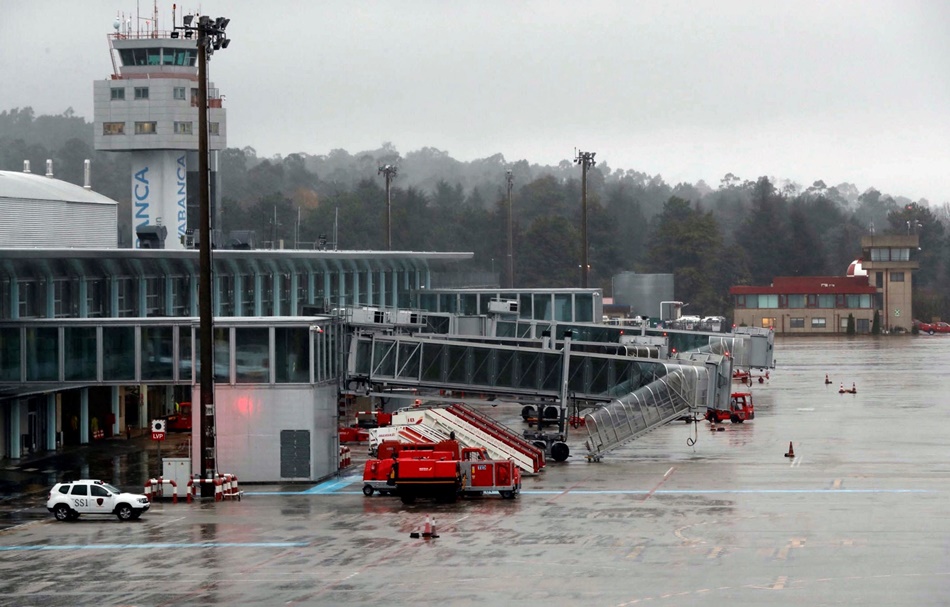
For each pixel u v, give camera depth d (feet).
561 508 399.85
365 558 322.55
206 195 446.19
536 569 305.32
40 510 414.21
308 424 471.21
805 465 498.69
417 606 270.05
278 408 471.21
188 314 648.79
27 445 550.36
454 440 456.86
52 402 569.64
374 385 553.64
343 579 297.53
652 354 620.90
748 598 272.51
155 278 624.18
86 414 594.65
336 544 343.26
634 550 327.26
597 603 269.85
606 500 415.03
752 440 596.29
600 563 311.27
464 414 525.75
